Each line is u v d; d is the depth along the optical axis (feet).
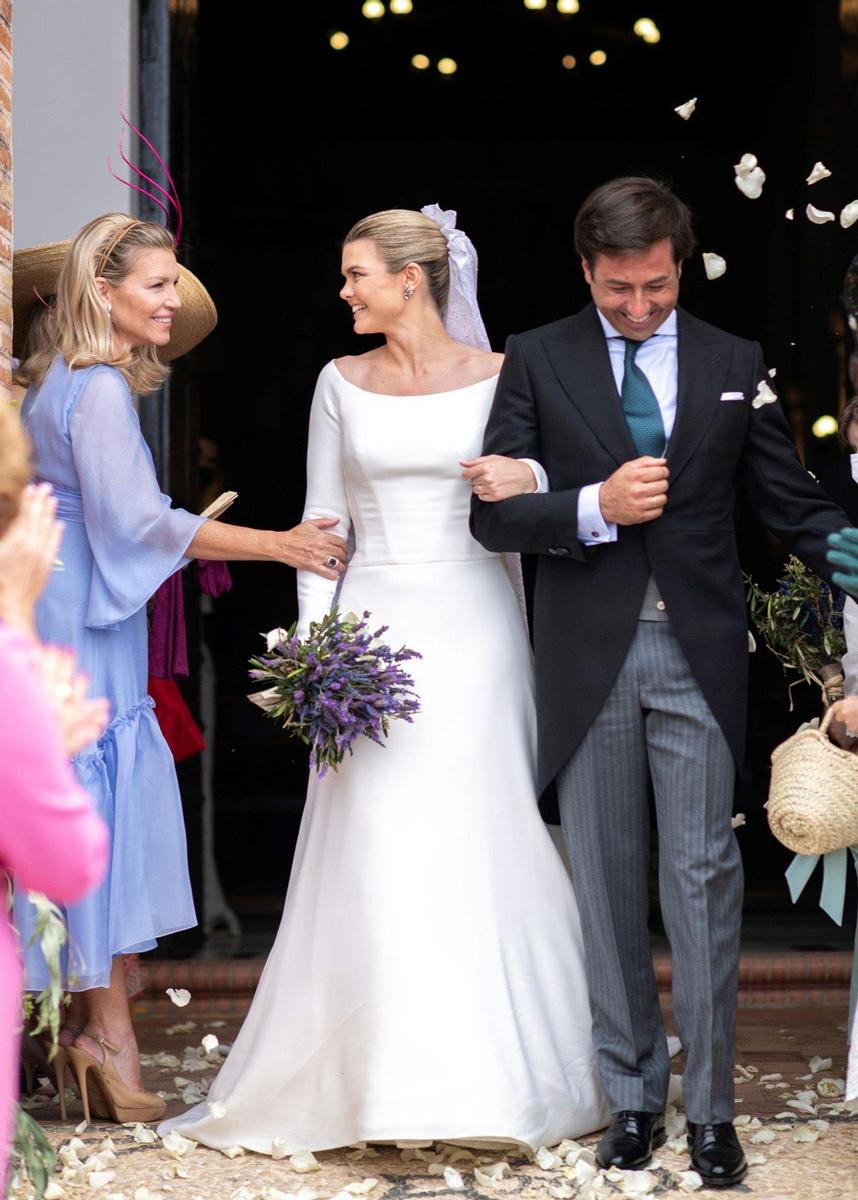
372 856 12.29
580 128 25.73
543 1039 12.11
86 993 13.33
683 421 11.54
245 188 25.21
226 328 25.21
